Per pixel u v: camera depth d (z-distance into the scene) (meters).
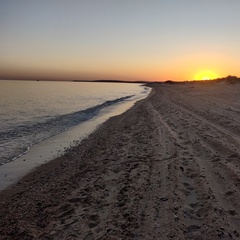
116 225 4.51
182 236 4.01
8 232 4.59
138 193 5.69
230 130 10.76
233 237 3.88
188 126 12.38
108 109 27.38
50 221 4.87
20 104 32.66
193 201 5.17
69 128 16.05
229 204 4.88
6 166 8.70
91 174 7.27
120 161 8.13
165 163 7.46
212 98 26.70
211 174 6.38
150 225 4.39
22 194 6.38
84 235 4.31
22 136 13.57
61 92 68.75
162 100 29.77
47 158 9.55
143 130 12.73
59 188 6.50
